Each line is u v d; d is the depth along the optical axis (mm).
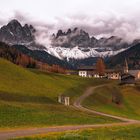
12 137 48125
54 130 62688
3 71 143625
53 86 162500
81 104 136375
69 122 81812
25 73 160500
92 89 199875
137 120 113000
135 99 195750
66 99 129750
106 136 53250
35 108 91562
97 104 149875
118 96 189750
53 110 96750
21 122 71750
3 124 66875
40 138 45406
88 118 93688
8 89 116062
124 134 58438
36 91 130875
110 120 98938
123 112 144375
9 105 84312
